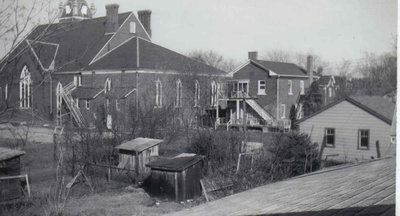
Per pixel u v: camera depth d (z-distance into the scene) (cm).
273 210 700
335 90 5941
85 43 5500
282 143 2370
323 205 684
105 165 2525
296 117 5356
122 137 3072
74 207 1764
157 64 4800
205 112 4884
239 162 2125
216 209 787
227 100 5225
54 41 1991
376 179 937
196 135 3288
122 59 4909
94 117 4106
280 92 5253
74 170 2495
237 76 5581
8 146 2714
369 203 650
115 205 1858
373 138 3027
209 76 5012
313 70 6275
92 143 2798
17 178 1986
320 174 1238
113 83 4834
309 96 5309
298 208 689
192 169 2091
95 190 2173
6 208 1717
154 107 4125
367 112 3042
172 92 4809
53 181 2248
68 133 2978
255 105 4922
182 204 1978
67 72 5078
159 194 2095
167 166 2062
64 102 4775
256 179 1777
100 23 5750
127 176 2480
